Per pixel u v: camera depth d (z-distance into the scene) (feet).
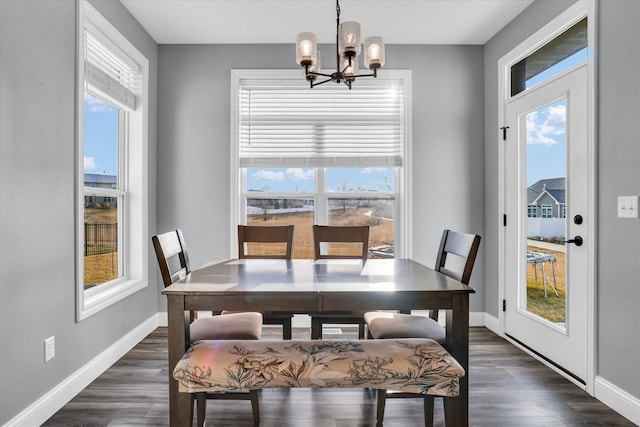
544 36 8.77
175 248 6.57
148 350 9.37
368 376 4.93
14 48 5.71
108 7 8.62
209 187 11.43
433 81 11.56
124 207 10.20
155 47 11.26
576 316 7.69
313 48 6.31
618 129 6.61
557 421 6.33
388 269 6.83
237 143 11.45
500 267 10.59
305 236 11.88
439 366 4.99
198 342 5.46
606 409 6.70
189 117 11.41
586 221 7.41
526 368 8.45
